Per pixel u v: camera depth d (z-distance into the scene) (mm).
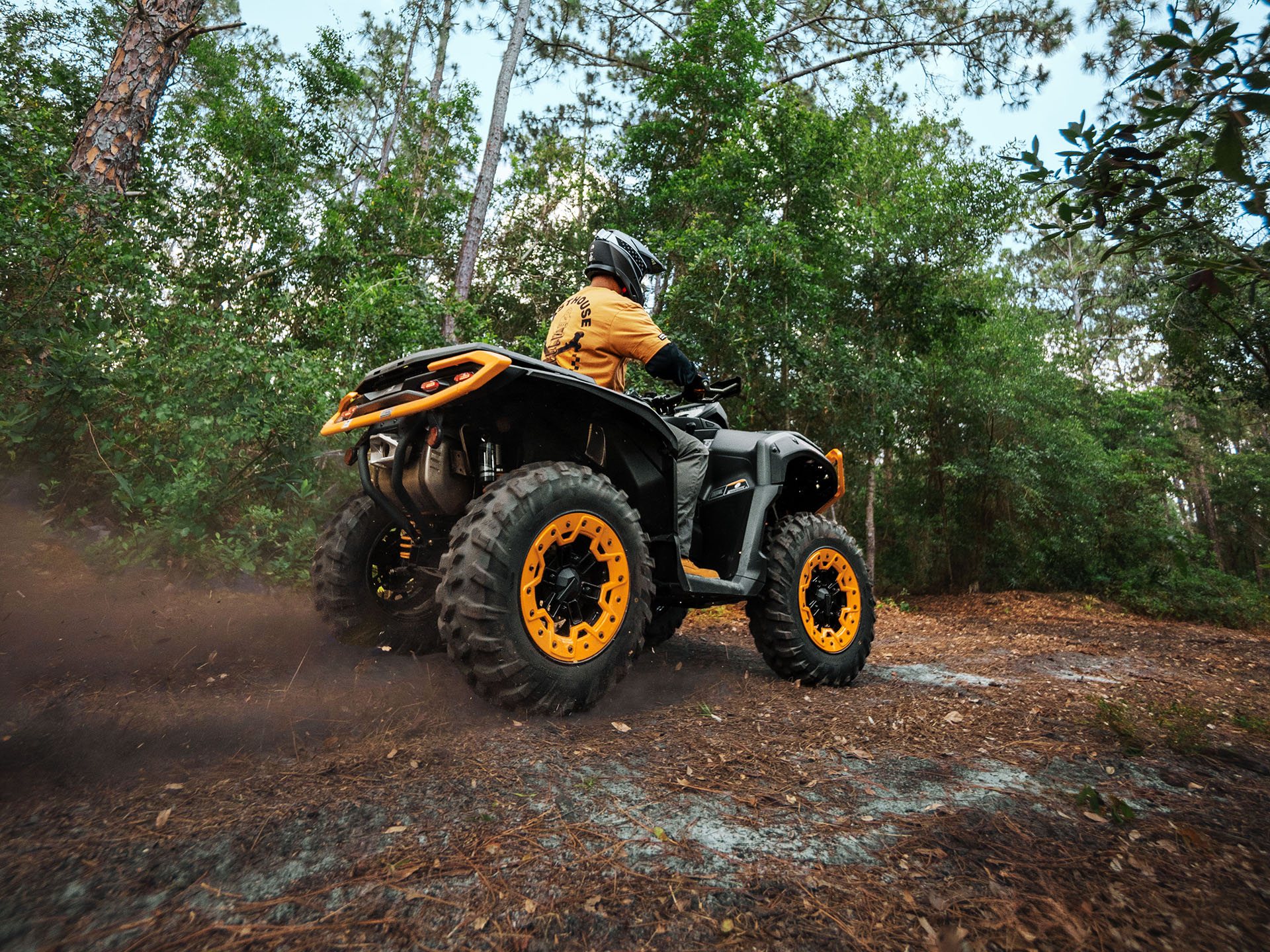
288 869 1321
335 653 2924
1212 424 23125
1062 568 15266
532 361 2359
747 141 10391
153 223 6973
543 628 2266
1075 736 2613
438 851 1420
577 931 1191
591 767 1943
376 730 2084
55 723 1976
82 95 9289
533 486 2283
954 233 11742
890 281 12000
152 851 1350
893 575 14930
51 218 4434
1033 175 2082
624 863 1434
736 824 1652
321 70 11320
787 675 3311
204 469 4043
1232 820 1875
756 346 9727
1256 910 1386
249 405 4309
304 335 6922
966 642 6449
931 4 13398
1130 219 1990
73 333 4246
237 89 12836
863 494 14273
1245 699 4027
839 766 2119
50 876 1248
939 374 14133
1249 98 1593
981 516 15414
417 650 3059
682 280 9695
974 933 1245
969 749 2377
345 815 1538
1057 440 14914
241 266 8422
